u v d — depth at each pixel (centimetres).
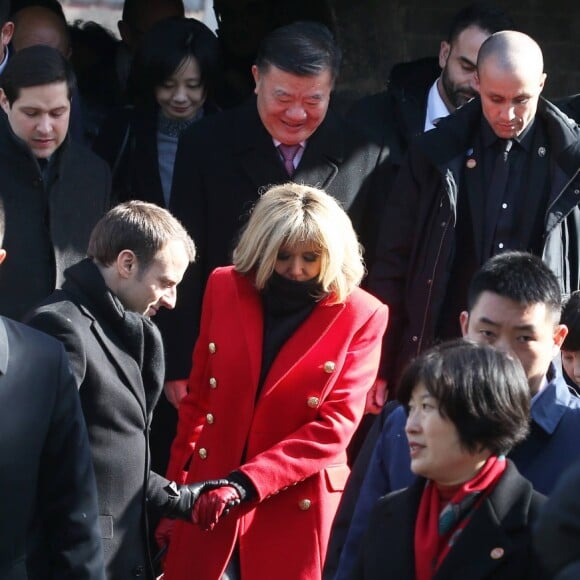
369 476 1340
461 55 2095
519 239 1861
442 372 1149
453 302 1883
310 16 2569
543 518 852
